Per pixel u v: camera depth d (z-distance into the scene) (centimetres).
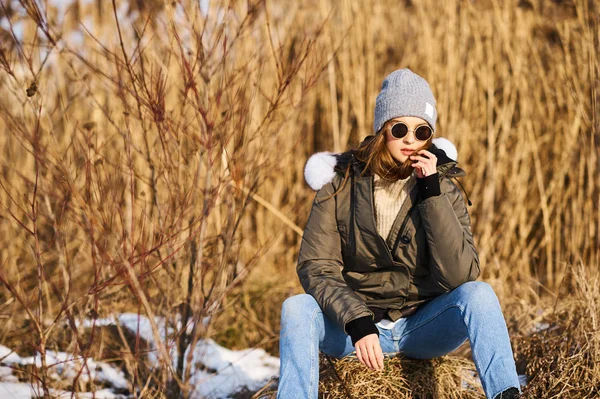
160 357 261
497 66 509
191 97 296
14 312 357
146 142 274
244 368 346
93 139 378
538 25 498
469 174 494
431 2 515
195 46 301
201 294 273
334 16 536
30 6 259
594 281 303
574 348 264
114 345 329
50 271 414
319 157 236
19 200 439
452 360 252
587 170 467
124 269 237
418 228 227
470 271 218
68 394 294
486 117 501
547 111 501
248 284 440
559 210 467
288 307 217
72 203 283
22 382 315
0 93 379
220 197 317
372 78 516
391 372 236
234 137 304
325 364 244
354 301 212
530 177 499
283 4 527
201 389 316
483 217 473
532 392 242
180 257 282
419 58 517
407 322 232
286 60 496
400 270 229
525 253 467
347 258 237
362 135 499
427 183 217
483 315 206
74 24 434
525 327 315
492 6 505
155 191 277
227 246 277
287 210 511
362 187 227
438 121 491
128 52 360
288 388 205
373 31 531
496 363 199
